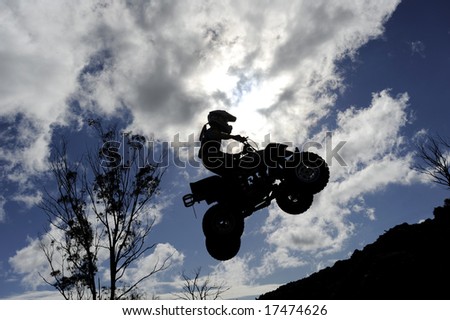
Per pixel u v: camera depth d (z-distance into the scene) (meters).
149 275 12.84
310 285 6.91
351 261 7.03
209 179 7.85
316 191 7.91
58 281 13.03
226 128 7.81
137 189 14.08
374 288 5.50
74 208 13.91
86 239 13.47
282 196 8.23
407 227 7.07
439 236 6.20
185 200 7.93
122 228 13.73
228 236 7.70
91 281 13.02
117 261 13.38
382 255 6.17
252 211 7.91
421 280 5.30
